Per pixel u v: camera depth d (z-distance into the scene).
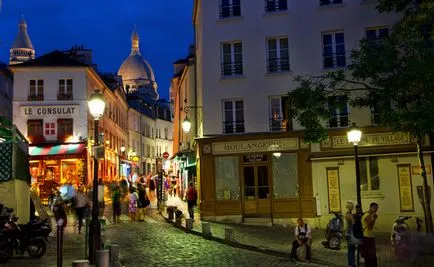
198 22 30.75
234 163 25.88
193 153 32.31
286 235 20.98
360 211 14.07
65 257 15.27
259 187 25.53
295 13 26.50
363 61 17.47
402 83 16.02
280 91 26.17
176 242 18.55
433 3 15.73
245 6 26.95
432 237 14.72
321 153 24.69
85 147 38.66
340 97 18.55
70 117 39.47
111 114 51.03
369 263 13.12
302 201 24.88
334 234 17.28
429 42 16.97
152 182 42.72
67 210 28.09
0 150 19.00
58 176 38.62
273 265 14.29
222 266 14.02
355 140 17.17
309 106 18.11
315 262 14.79
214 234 20.42
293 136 25.30
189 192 25.69
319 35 26.17
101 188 24.09
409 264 14.05
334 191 24.62
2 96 41.41
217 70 26.84
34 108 39.41
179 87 43.25
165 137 84.31
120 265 13.39
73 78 39.91
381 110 17.41
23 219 20.62
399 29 17.70
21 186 20.28
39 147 38.78
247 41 26.73
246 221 25.27
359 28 25.83
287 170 25.30
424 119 14.98
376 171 24.39
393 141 24.31
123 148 55.94
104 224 19.44
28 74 39.69
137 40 112.25
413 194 23.92
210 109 26.64
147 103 78.19
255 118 26.23
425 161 24.02
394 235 14.72
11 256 14.56
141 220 26.11
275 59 26.55
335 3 26.36
